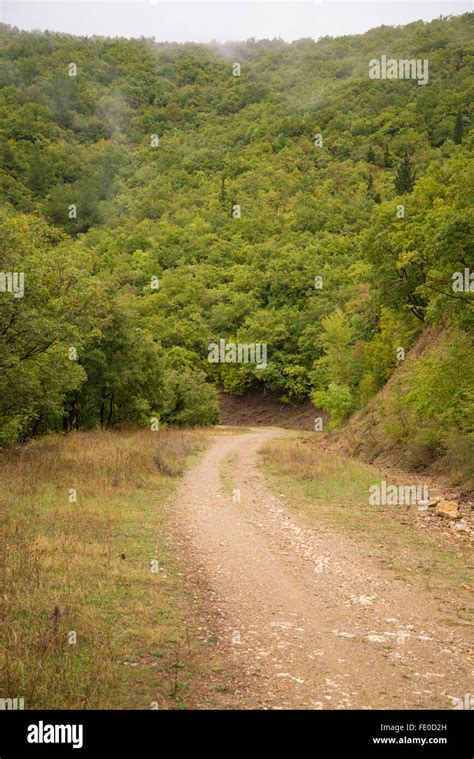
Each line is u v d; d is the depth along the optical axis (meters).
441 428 19.05
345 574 9.31
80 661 5.66
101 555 9.27
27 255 20.03
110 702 5.02
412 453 21.33
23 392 18.42
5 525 10.27
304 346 82.19
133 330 35.34
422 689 5.55
